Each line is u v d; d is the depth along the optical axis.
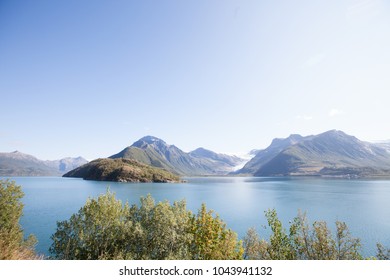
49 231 71.19
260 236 71.88
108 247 33.31
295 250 24.53
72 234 33.44
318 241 24.36
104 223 33.72
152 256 33.47
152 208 38.78
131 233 34.34
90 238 32.81
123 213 37.25
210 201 157.12
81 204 125.88
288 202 152.75
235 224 90.38
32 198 152.12
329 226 85.19
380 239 71.06
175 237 34.50
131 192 194.50
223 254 23.52
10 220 31.38
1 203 31.23
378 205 138.12
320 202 152.25
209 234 24.50
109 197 35.25
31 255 17.39
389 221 96.44
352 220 98.38
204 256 24.25
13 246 16.61
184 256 28.20
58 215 95.38
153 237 35.31
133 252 32.41
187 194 197.38
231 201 158.00
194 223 27.59
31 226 77.44
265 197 181.38
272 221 25.30
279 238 24.61
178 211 39.25
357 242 23.97
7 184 32.81
